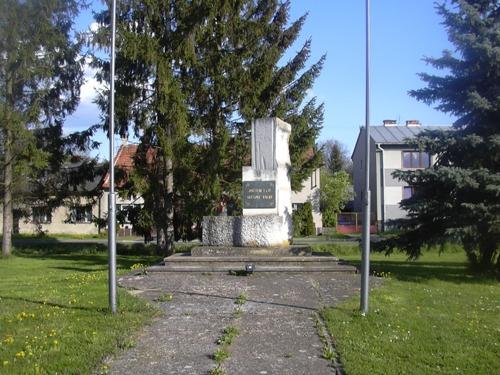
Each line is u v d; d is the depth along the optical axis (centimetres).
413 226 1416
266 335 722
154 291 1045
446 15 1362
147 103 2159
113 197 845
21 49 2195
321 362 615
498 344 700
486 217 1253
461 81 1388
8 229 2367
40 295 1039
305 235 4069
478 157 1331
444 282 1274
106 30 2059
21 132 2170
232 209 2280
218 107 2216
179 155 2117
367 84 852
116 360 621
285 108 2258
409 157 4550
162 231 2289
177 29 2105
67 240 3819
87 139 2511
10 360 615
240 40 2200
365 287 846
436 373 582
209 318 816
